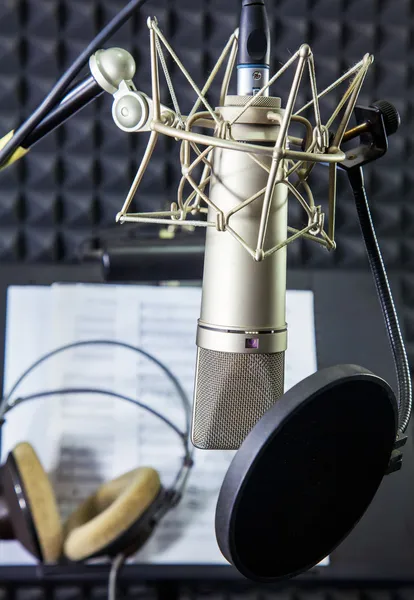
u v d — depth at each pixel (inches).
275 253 27.5
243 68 27.8
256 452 24.5
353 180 30.7
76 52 85.4
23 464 57.2
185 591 75.4
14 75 85.2
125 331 75.1
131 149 87.0
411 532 72.7
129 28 84.3
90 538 55.4
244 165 27.0
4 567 68.1
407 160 89.4
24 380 74.6
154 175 86.8
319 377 25.1
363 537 72.0
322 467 26.5
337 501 27.4
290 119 25.4
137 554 67.9
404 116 88.8
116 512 55.6
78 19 84.9
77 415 72.3
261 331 27.6
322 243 28.2
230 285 27.5
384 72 88.6
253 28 27.5
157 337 75.2
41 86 85.4
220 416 28.9
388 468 28.7
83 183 87.1
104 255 66.8
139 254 66.5
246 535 25.7
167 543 68.6
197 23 85.3
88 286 76.1
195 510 69.5
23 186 86.7
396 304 85.0
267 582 27.5
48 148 86.4
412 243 90.0
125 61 28.4
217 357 28.7
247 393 28.7
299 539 27.1
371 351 79.8
